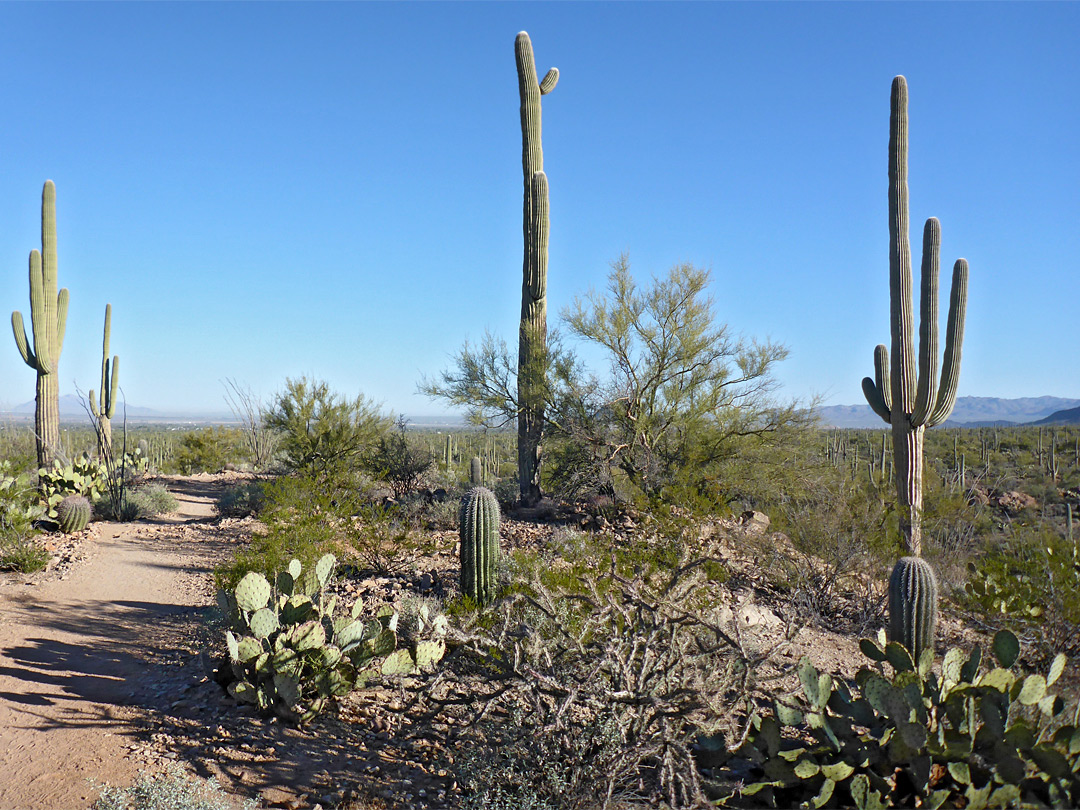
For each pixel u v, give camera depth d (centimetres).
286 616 561
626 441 1408
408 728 504
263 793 418
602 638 473
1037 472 2888
